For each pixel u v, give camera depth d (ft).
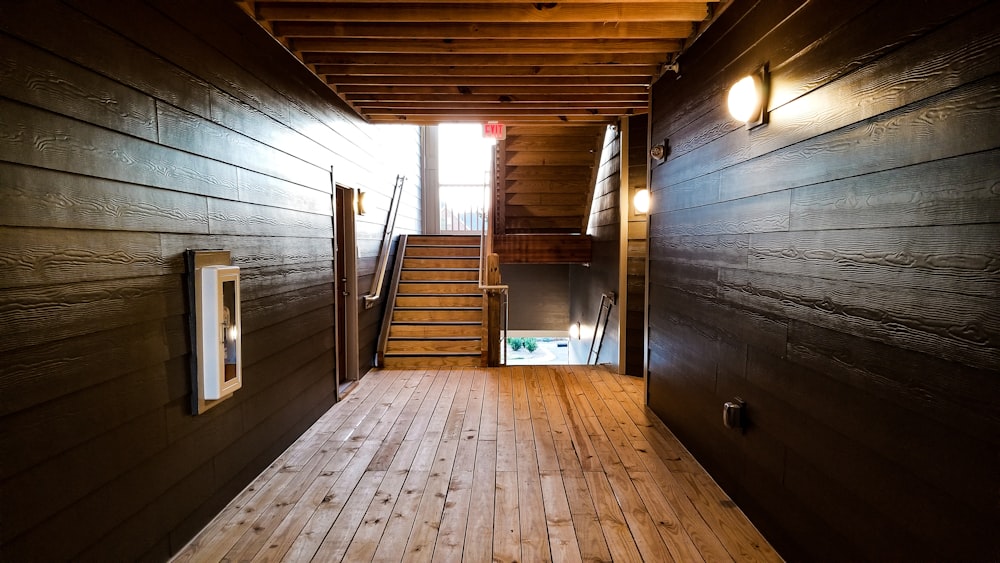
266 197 9.72
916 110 4.64
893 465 4.99
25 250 4.75
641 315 16.89
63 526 5.21
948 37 4.30
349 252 15.98
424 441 11.28
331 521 8.00
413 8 9.30
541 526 7.88
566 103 15.17
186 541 7.36
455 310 20.15
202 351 7.38
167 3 6.78
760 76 7.41
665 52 11.14
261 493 8.87
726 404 8.20
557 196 23.36
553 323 30.94
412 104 15.58
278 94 10.27
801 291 6.50
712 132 9.34
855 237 5.48
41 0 4.91
